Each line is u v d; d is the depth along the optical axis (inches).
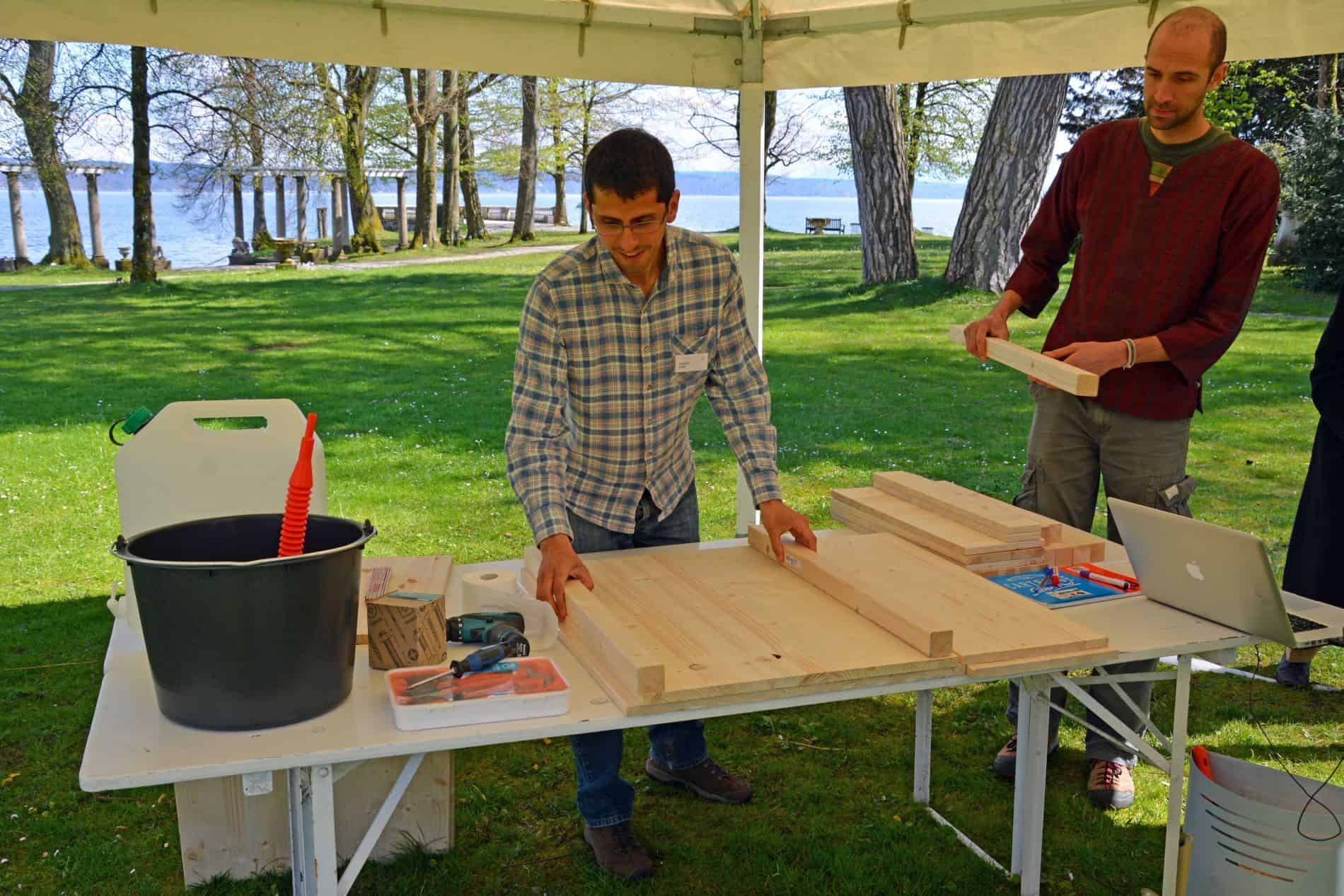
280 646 59.7
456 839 105.6
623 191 69.7
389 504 256.1
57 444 311.7
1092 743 114.7
